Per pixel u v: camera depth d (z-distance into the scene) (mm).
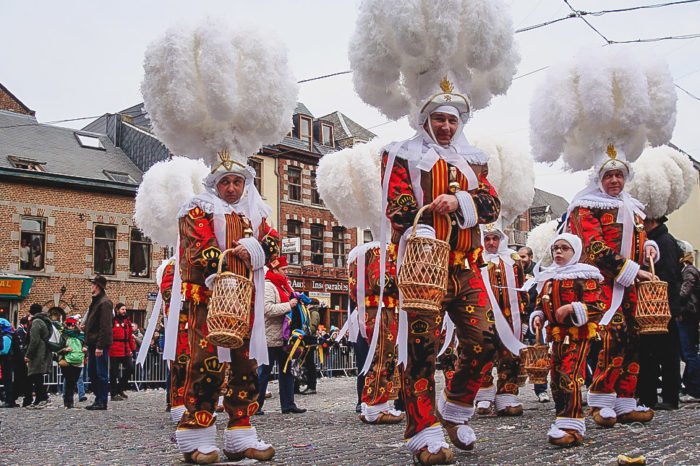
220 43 5125
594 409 6234
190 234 4887
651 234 7695
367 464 4555
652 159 7887
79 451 6082
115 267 28172
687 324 8664
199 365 4875
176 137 5324
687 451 4645
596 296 5289
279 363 9297
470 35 4773
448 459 4293
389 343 7457
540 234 13992
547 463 4309
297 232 35781
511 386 7758
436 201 4344
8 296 24922
